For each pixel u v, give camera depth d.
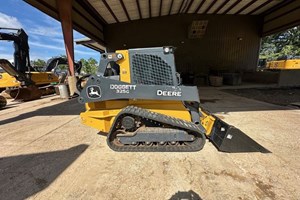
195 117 3.51
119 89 3.31
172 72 3.28
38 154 3.54
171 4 14.46
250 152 3.33
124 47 17.48
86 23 12.59
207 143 3.73
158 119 3.21
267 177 2.62
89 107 3.69
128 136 3.45
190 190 2.38
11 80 12.28
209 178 2.62
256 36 17.59
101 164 3.07
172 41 17.44
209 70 17.97
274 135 4.11
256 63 18.19
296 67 11.99
